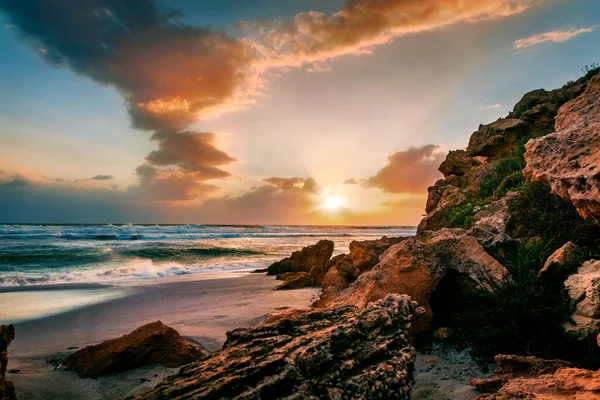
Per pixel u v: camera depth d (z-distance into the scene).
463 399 4.02
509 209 7.74
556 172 4.90
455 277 6.22
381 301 4.70
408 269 6.22
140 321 8.97
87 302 11.38
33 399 4.64
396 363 3.60
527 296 4.88
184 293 13.14
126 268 19.86
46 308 10.50
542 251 5.83
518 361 4.14
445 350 5.45
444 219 12.64
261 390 2.67
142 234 44.53
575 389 3.19
